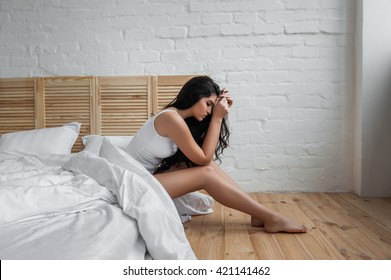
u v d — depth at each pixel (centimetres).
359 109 316
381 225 223
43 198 140
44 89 339
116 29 340
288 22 332
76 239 112
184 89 213
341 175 334
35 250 103
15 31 343
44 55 343
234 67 336
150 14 338
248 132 337
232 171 338
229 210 269
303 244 187
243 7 334
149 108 333
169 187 202
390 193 311
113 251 114
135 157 217
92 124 336
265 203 291
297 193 333
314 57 332
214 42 336
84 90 337
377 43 308
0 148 299
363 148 312
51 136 307
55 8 342
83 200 151
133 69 340
